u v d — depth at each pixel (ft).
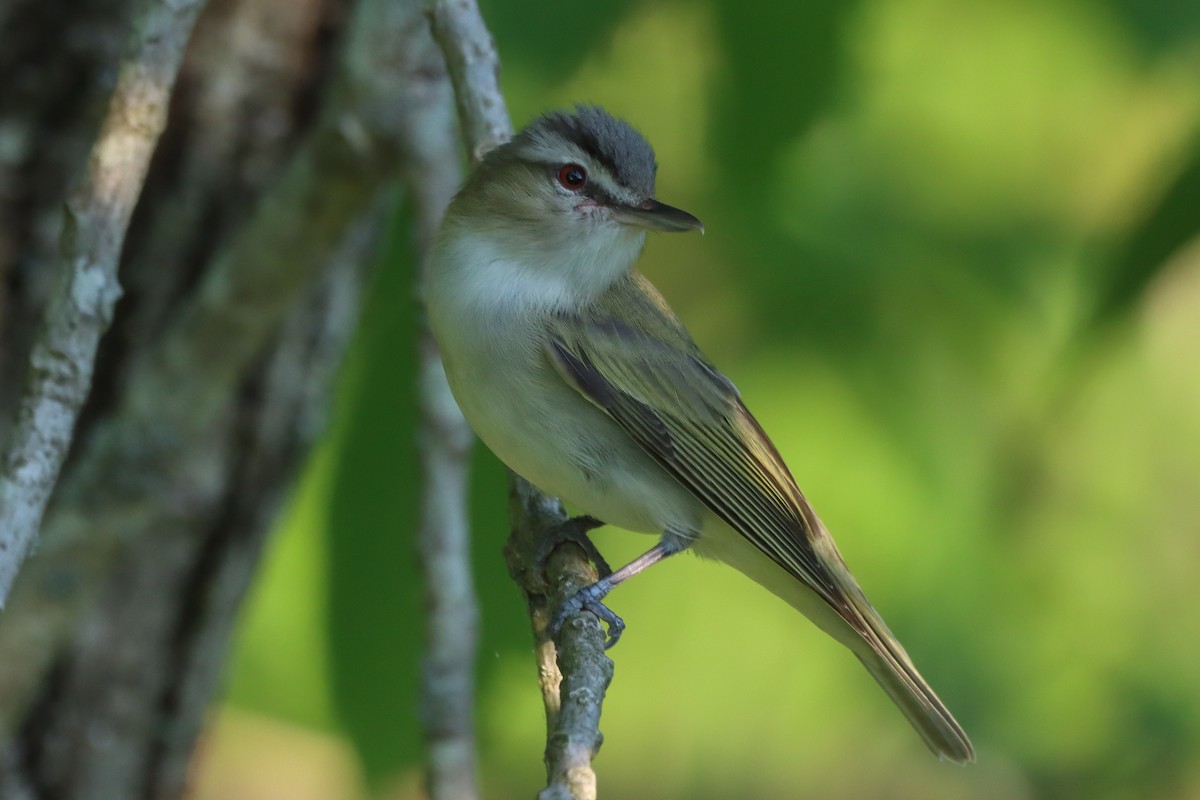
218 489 28.58
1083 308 31.07
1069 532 41.68
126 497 27.68
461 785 25.08
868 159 35.55
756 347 33.50
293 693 29.73
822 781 40.42
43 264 27.53
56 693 28.78
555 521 27.48
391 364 28.55
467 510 27.94
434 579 25.52
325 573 28.22
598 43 27.68
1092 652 40.98
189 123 28.07
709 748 37.65
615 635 25.14
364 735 28.07
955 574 33.45
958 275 34.83
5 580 18.07
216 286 26.09
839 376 33.35
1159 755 41.01
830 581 28.12
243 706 29.78
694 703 36.88
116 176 19.27
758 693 36.94
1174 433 42.75
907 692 29.81
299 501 29.68
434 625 25.36
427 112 26.17
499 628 28.71
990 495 33.78
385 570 28.12
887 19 35.04
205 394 27.43
